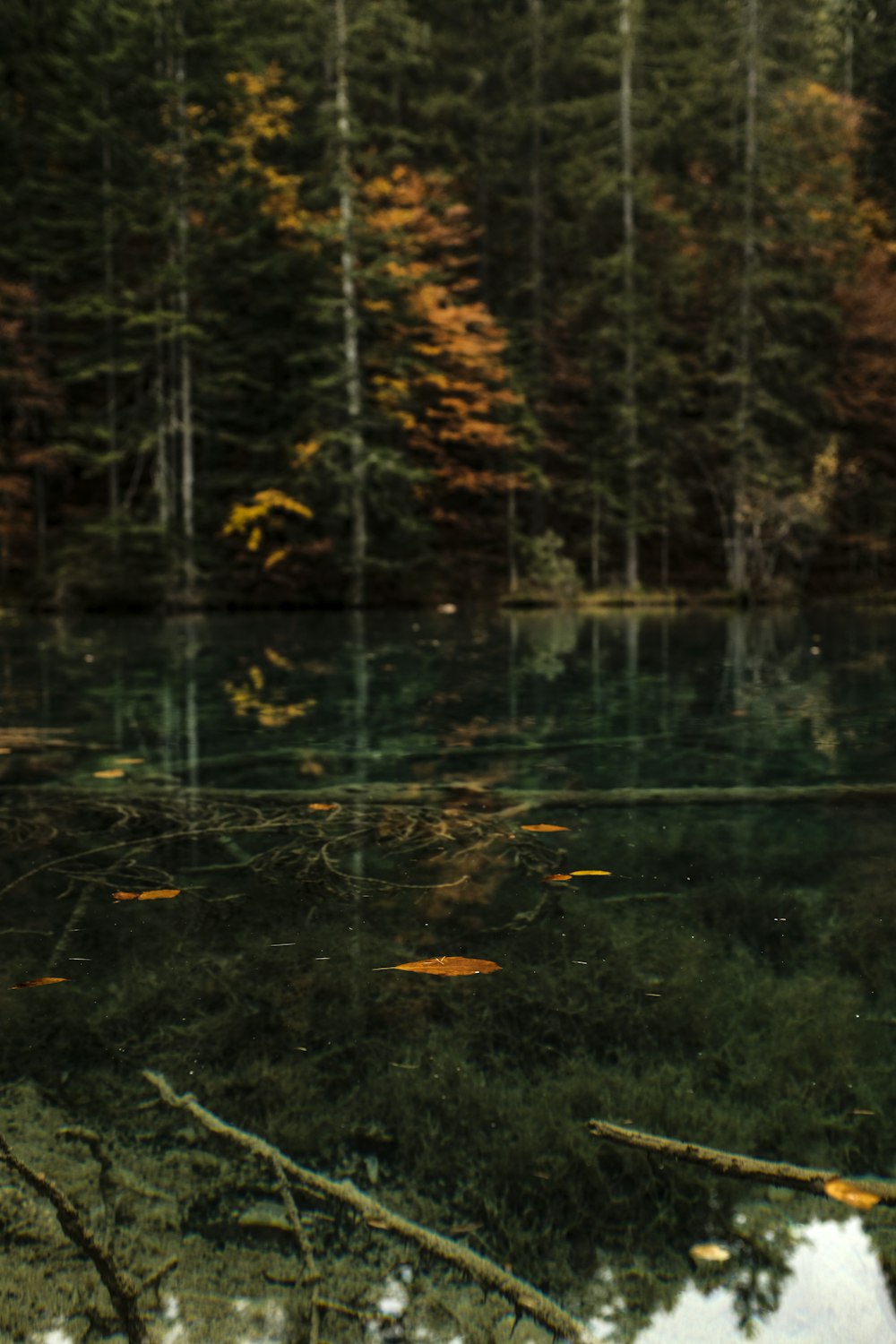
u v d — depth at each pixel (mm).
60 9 18125
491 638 10555
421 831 2422
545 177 21672
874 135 22734
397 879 2012
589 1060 1212
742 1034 1282
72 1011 1370
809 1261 853
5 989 1447
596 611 18188
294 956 1575
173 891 1933
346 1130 1062
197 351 17625
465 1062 1210
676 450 21062
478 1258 858
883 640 10086
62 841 2328
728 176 19969
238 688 5734
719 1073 1177
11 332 17266
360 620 15047
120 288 18094
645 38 21953
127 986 1458
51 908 1831
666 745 3678
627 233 19594
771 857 2158
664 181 21031
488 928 1702
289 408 18859
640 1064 1202
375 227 18453
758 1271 842
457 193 22297
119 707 4875
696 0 22609
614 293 20281
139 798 2799
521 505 23078
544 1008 1368
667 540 22922
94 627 13180
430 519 20766
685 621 14484
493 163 21469
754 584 20594
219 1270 850
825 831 2391
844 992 1414
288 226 18250
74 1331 784
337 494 18766
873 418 22109
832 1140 1031
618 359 20766
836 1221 906
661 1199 941
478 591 21172
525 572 21469
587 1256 864
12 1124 1079
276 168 19000
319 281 17875
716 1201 937
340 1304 811
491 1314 789
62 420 19172
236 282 18016
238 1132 1059
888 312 21516
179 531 17719
